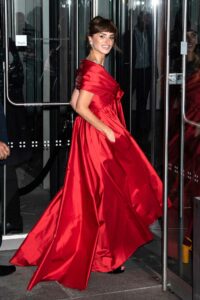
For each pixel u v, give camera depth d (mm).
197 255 3371
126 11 4824
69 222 3955
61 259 3943
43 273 3891
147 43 4875
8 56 4445
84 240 3943
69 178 3998
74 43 4586
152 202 4117
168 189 3854
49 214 4152
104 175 3980
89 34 3980
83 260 3918
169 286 3910
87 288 3945
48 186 4727
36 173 4688
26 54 4484
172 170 3844
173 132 3803
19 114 4562
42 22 4484
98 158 3982
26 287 3971
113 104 4059
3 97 4496
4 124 4027
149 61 4895
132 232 4047
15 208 4676
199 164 3699
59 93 4609
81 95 3918
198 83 3760
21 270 4262
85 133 3998
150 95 4930
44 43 4516
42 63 4535
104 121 3988
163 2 4750
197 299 3391
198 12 3740
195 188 3725
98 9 4711
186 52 3756
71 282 3902
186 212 3766
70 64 4602
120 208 4012
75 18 4566
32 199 4703
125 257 4074
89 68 3920
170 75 3779
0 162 4117
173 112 3805
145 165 4098
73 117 4676
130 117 5012
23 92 4527
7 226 4668
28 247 4152
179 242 3816
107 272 4168
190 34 3766
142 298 3803
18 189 4664
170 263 3889
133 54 4918
